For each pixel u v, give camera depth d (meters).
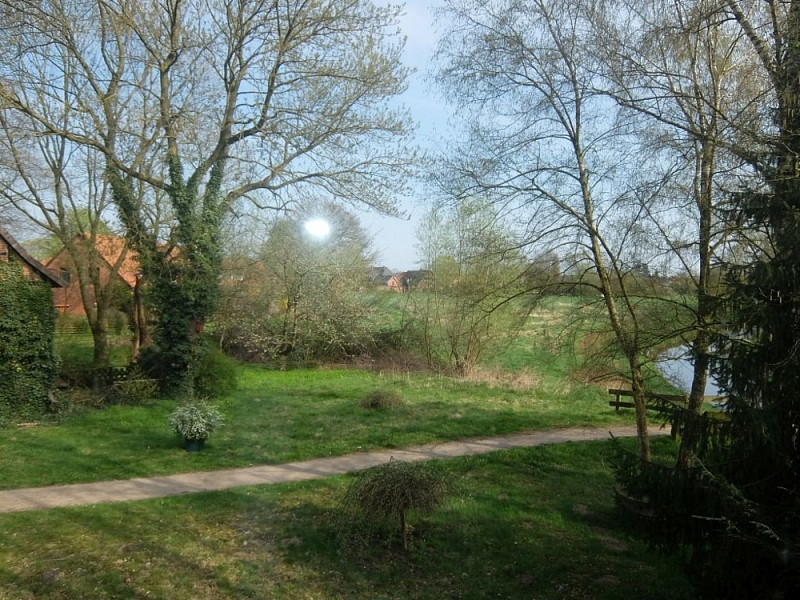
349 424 15.39
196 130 18.03
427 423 15.51
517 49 10.08
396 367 27.69
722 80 8.54
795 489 5.12
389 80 18.91
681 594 6.86
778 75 6.09
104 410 16.55
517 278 10.91
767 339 5.34
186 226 18.55
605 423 16.22
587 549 8.12
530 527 8.84
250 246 28.89
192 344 18.75
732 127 6.73
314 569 7.33
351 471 11.24
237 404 18.31
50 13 17.05
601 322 10.40
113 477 10.68
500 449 13.21
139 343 22.80
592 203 9.92
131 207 18.92
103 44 19.44
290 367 28.78
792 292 5.15
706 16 7.33
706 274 8.02
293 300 29.03
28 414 15.50
